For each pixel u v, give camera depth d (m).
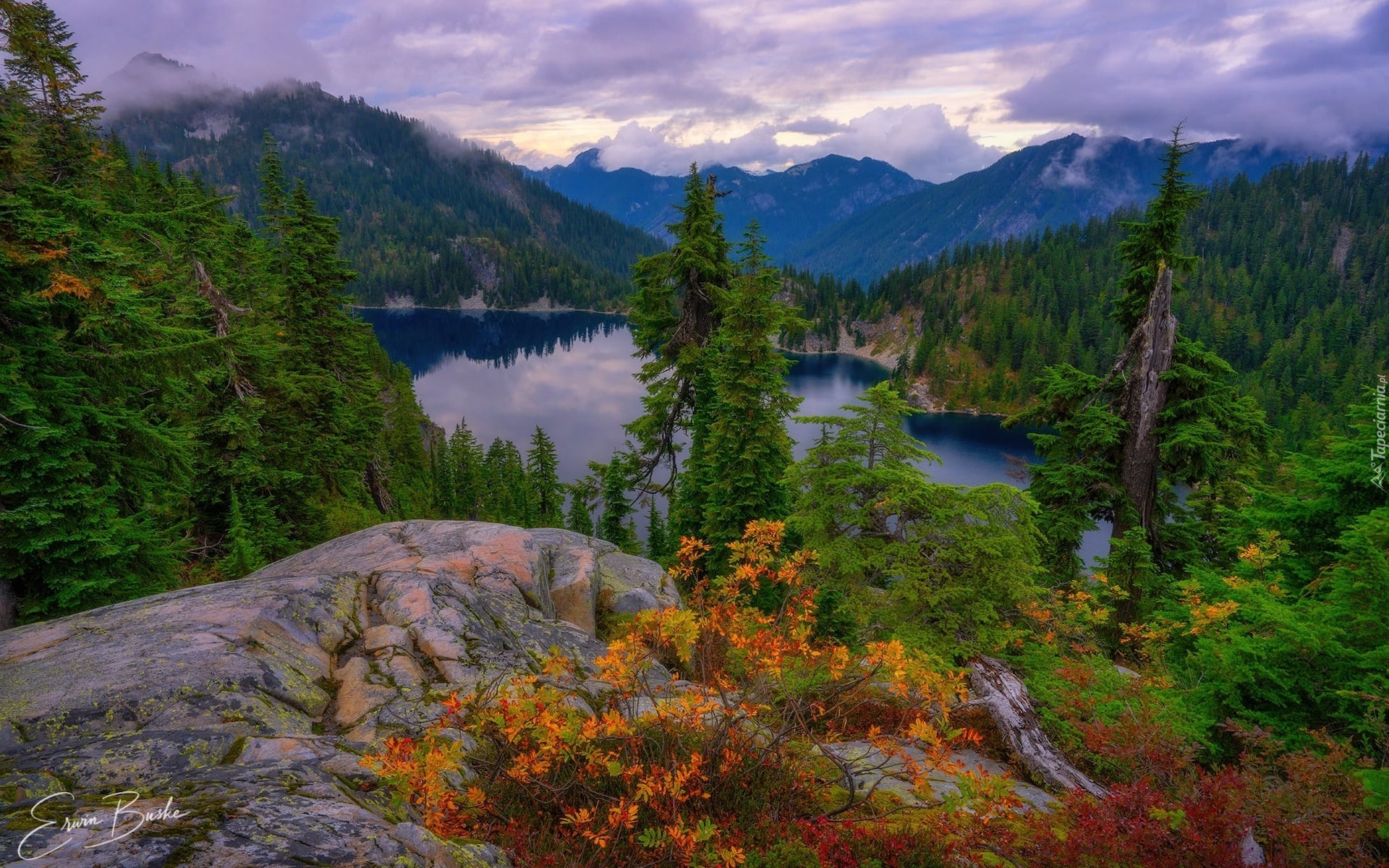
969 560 13.18
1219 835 4.27
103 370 11.73
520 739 4.21
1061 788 7.64
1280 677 8.17
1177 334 21.23
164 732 4.33
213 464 20.34
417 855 3.10
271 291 25.75
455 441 66.44
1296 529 14.05
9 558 10.62
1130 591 19.38
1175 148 20.34
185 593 7.49
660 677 7.48
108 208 12.00
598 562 11.80
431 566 9.44
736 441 20.27
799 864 3.68
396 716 6.00
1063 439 22.42
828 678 6.24
